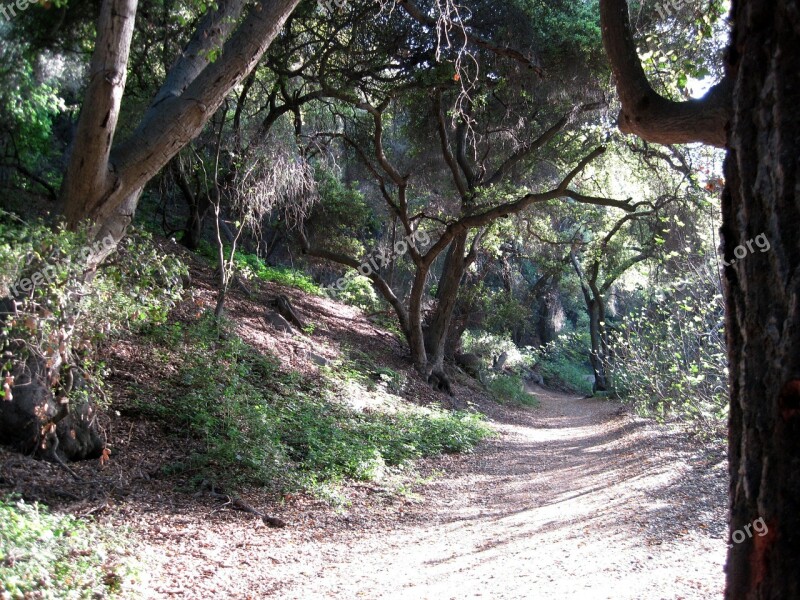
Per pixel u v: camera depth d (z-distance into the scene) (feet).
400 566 22.26
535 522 27.68
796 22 7.24
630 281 101.45
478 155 72.79
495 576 19.75
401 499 33.58
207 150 64.28
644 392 53.57
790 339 7.00
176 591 18.33
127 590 17.12
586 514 27.73
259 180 51.62
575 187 82.43
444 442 50.16
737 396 7.79
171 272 24.80
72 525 19.88
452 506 33.17
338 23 55.16
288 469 33.01
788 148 7.22
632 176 81.15
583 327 171.53
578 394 140.46
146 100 50.52
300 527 26.96
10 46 40.45
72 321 21.50
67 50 43.21
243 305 60.59
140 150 25.16
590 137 71.46
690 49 25.13
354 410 48.49
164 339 41.09
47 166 63.62
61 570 16.55
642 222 90.43
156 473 28.84
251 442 32.99
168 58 48.24
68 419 27.12
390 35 55.93
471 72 55.62
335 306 85.30
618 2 12.12
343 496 32.22
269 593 19.30
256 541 24.32
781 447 7.03
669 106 11.47
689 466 34.58
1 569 14.51
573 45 53.57
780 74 7.39
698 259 46.98
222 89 25.84
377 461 38.40
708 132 11.02
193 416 33.76
